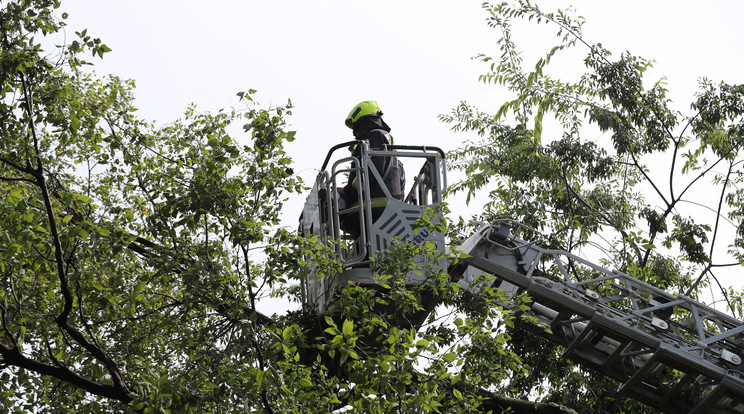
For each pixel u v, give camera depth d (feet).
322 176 37.70
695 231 62.80
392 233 35.88
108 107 35.53
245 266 32.48
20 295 31.55
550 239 59.06
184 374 32.91
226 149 32.07
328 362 36.78
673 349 39.83
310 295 40.88
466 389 32.32
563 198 65.77
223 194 31.55
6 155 32.45
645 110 68.49
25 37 30.07
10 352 31.42
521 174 66.08
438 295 35.81
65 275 29.89
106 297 31.73
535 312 44.93
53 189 36.19
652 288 42.06
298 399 27.76
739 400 39.55
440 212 35.78
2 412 34.99
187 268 32.68
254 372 27.81
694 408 41.16
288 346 29.86
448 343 40.16
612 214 65.72
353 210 37.17
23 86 30.17
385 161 37.50
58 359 33.45
